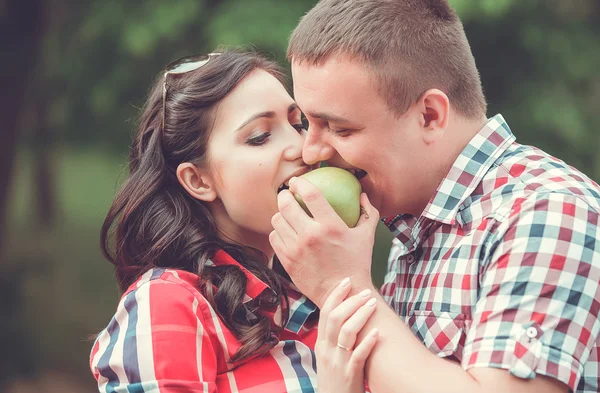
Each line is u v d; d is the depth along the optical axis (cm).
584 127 668
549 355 158
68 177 1605
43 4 725
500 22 640
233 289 203
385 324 177
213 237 218
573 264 163
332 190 192
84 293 891
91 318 806
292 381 200
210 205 223
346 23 186
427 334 185
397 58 185
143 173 222
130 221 221
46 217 1192
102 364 192
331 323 181
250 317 207
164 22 654
